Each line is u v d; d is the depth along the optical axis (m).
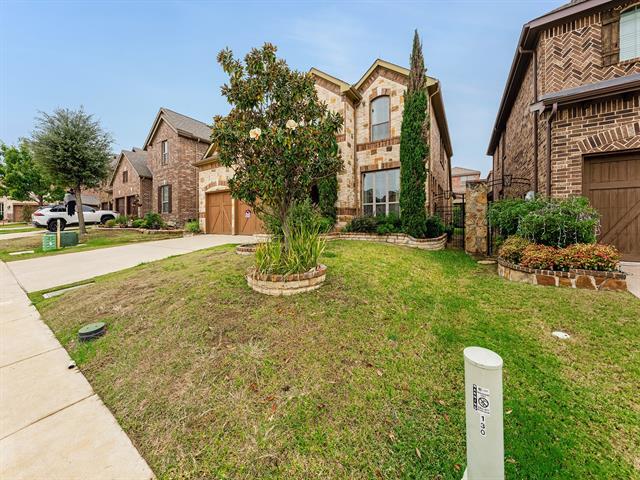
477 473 1.41
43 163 12.74
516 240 5.75
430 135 10.83
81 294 5.06
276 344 2.98
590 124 6.23
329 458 1.80
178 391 2.47
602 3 6.23
